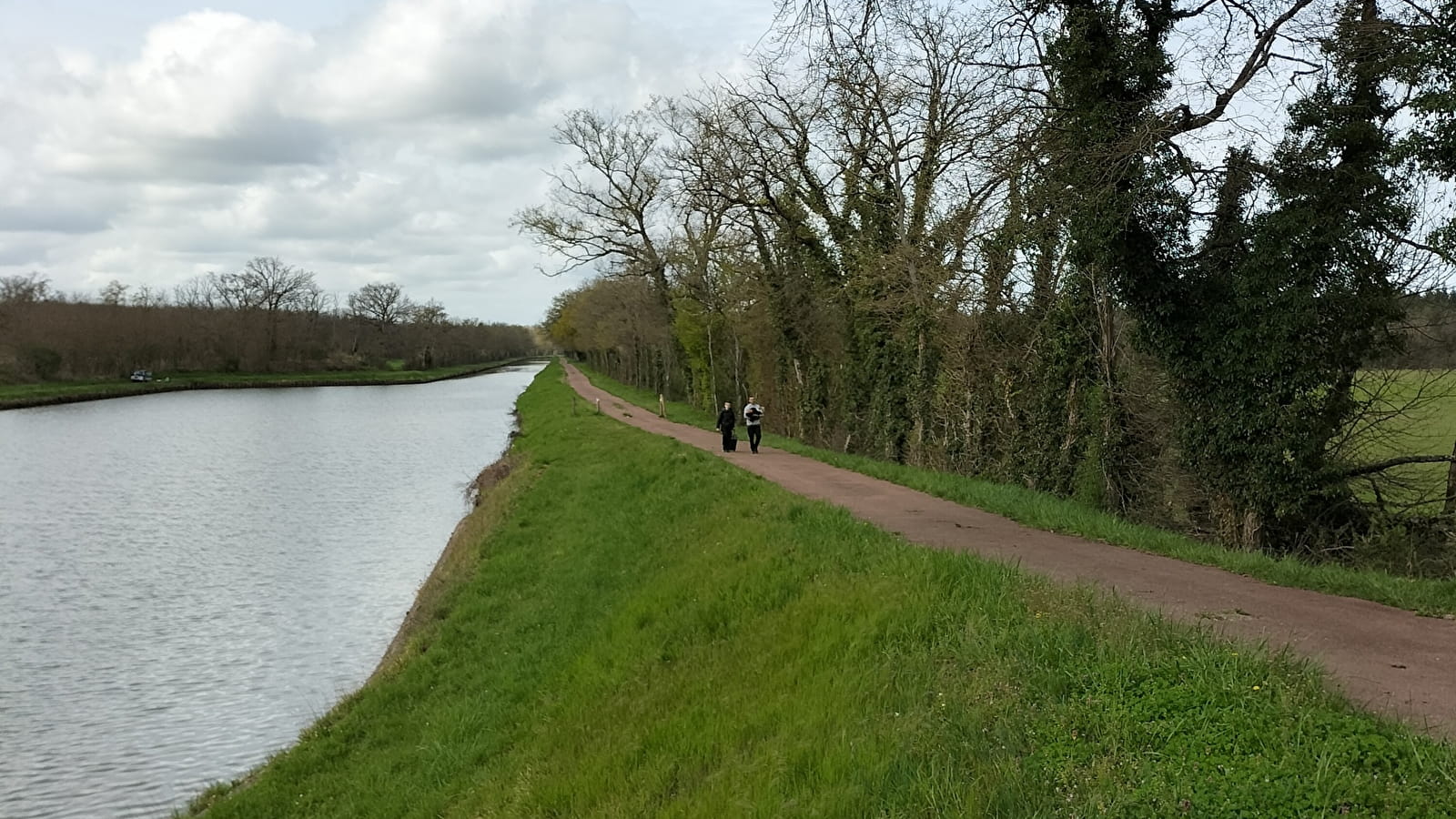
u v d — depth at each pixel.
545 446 34.72
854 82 21.88
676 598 11.23
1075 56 14.73
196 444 48.62
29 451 45.19
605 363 102.81
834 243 29.61
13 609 19.14
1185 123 14.81
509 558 18.02
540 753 8.54
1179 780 4.78
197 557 23.59
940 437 24.14
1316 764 4.67
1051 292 18.44
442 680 12.56
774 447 28.59
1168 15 15.09
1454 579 9.61
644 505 18.80
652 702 8.48
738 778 6.04
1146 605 8.61
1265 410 13.73
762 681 7.84
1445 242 12.28
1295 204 13.51
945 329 22.95
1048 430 18.14
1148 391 16.83
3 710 14.09
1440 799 4.28
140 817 11.03
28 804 11.33
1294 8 14.05
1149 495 16.69
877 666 7.12
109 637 17.42
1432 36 11.95
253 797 10.20
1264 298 13.59
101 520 28.36
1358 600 8.95
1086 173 14.80
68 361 86.88
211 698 14.55
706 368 47.50
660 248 48.09
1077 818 4.63
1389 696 6.08
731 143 30.44
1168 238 14.71
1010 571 8.98
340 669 15.74
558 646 12.15
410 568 22.50
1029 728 5.69
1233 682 5.70
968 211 21.86
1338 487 13.73
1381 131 13.24
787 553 11.31
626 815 6.24
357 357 129.00
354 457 43.47
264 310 117.50
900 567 9.50
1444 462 14.84
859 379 29.45
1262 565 10.17
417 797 9.12
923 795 5.10
